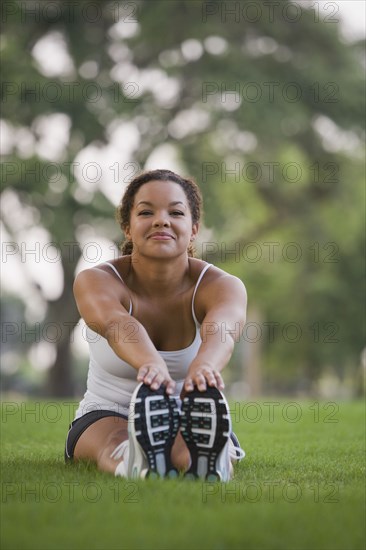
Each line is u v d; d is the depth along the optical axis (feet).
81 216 116.06
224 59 126.00
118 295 21.99
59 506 16.06
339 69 136.87
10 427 38.27
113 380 22.50
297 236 143.64
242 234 142.72
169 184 22.08
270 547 13.42
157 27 123.34
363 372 178.40
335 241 144.77
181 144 125.29
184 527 14.34
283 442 32.32
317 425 40.29
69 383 140.36
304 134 138.00
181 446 19.99
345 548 13.44
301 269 149.07
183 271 22.38
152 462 18.89
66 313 131.54
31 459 25.13
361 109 136.15
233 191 129.59
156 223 21.59
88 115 117.50
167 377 19.44
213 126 125.49
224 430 18.99
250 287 150.92
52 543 13.33
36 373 241.96
